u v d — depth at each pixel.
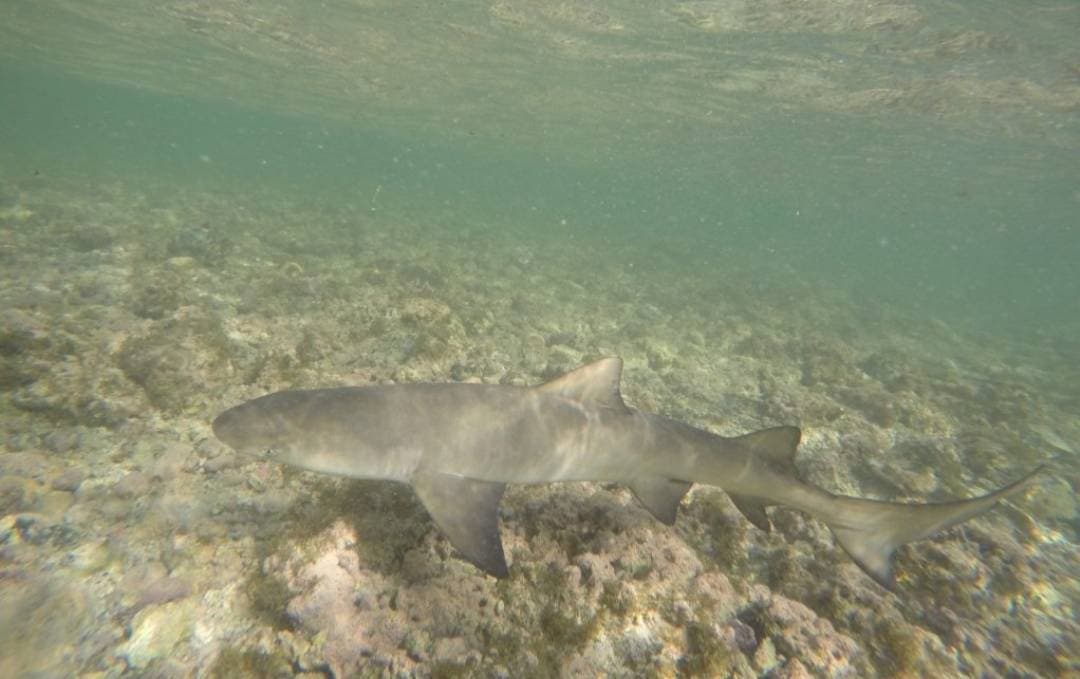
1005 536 6.44
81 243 13.70
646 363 12.84
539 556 4.46
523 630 3.97
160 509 4.95
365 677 3.70
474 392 4.46
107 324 7.95
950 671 4.48
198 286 11.52
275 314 10.45
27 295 8.98
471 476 4.29
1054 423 12.91
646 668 3.86
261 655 3.80
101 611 3.99
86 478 5.34
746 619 4.46
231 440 3.88
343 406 4.11
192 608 4.09
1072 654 4.98
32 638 3.73
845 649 4.27
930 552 5.76
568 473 4.56
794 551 5.60
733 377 12.62
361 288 12.87
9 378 6.38
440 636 3.92
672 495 4.82
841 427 9.65
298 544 4.41
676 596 4.31
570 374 4.66
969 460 9.65
